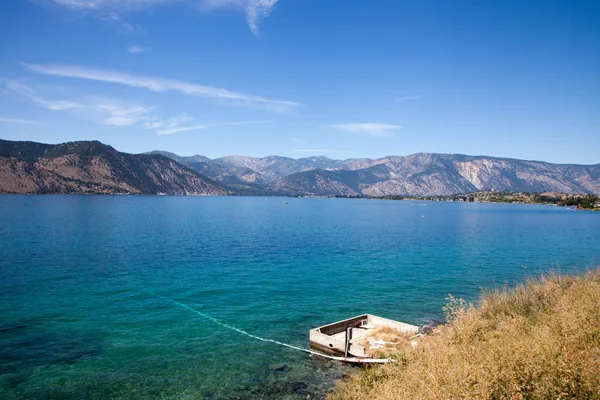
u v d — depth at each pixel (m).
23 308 29.28
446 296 35.00
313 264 50.34
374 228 107.06
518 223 129.38
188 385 18.41
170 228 94.12
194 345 23.27
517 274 45.00
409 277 42.94
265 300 33.19
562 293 21.50
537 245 72.12
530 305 21.34
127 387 18.09
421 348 13.95
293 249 63.75
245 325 26.95
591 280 25.42
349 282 40.19
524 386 8.69
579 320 12.17
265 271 45.28
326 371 19.98
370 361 19.89
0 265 44.50
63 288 35.44
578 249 66.88
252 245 67.50
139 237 74.56
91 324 26.38
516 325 14.02
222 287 37.34
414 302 33.03
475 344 12.09
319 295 35.00
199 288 36.81
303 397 17.38
